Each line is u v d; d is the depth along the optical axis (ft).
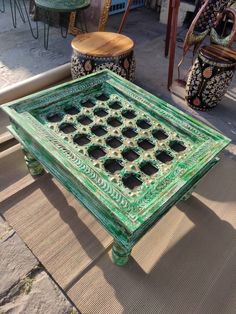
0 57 9.75
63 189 5.65
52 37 11.19
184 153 4.44
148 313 4.14
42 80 8.07
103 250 4.79
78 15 10.94
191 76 7.60
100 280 4.44
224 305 4.27
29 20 11.64
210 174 6.28
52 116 4.88
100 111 5.14
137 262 4.69
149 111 5.13
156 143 4.59
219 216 5.47
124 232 3.66
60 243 4.85
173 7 7.25
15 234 4.92
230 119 7.83
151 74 9.51
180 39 11.56
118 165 4.19
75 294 4.27
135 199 3.64
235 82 9.41
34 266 4.56
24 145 4.96
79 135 4.53
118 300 4.24
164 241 4.99
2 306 4.16
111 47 7.42
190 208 5.55
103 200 3.55
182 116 4.95
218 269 4.69
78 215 5.24
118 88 5.55
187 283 4.49
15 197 5.46
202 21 7.47
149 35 11.96
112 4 13.01
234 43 11.03
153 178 4.00
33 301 4.21
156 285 4.43
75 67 7.61
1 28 11.53
